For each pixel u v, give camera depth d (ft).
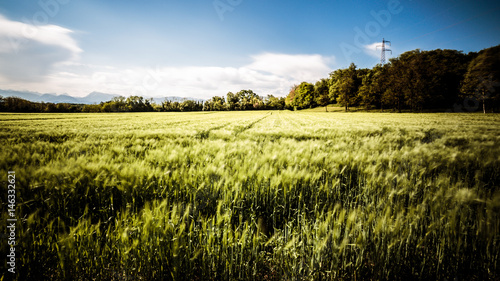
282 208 8.51
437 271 5.59
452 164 11.97
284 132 34.22
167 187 9.04
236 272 5.50
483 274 5.57
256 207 8.35
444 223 6.16
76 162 10.02
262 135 32.78
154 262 5.42
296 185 9.08
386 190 8.36
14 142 25.59
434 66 144.15
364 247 5.40
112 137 29.07
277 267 5.58
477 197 6.85
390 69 155.02
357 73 207.41
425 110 156.04
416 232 6.13
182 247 5.35
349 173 11.31
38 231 6.11
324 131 35.94
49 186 7.89
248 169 10.33
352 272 5.59
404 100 157.07
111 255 5.65
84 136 32.45
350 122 67.67
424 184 9.07
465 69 144.15
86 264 5.41
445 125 50.21
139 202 8.54
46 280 5.42
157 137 29.14
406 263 5.74
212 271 5.46
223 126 56.24
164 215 6.10
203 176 9.74
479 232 5.78
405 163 12.18
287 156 12.95
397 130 37.50
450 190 7.55
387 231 5.53
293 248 5.53
